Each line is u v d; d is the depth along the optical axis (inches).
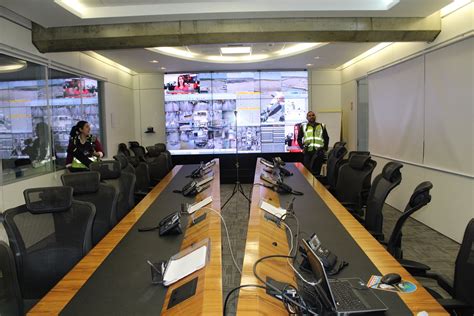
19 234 86.7
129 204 139.3
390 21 175.3
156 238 92.0
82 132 207.5
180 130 351.6
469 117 156.6
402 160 222.7
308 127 283.3
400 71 223.6
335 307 51.3
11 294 67.6
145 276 69.3
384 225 196.9
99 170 137.3
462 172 162.1
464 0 156.6
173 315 53.4
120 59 279.7
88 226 91.8
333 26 174.7
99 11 165.2
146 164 201.2
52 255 89.4
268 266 69.4
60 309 57.6
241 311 53.1
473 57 153.4
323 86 353.4
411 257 150.9
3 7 156.5
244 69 344.2
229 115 350.0
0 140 164.1
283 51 293.1
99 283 66.6
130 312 55.9
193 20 174.1
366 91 296.4
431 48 183.9
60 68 214.2
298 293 57.7
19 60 178.5
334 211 116.9
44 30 178.9
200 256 71.6
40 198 89.2
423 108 196.2
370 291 61.0
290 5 163.2
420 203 87.0
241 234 184.7
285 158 346.6
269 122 350.3
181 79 347.9
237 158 336.8
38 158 195.2
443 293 118.6
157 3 163.5
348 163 165.0
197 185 151.6
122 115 324.5
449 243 167.0
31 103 189.3
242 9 162.9
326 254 72.0
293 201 127.6
